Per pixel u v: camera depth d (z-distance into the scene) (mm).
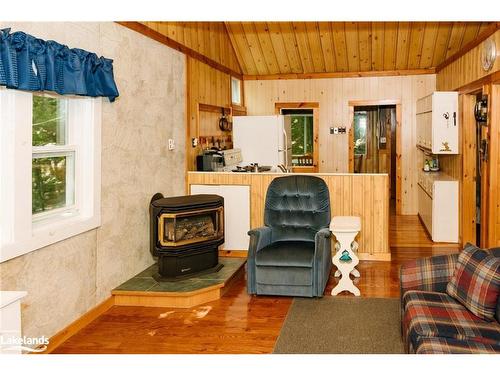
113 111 4230
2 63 2770
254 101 9102
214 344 3438
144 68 4801
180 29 5812
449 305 2910
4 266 2943
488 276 2723
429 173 7648
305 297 4469
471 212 6277
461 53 6539
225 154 6590
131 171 4590
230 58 8102
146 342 3496
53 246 3438
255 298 4465
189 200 4684
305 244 4664
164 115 5297
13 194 2994
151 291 4266
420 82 8555
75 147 3809
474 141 6227
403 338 3285
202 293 4340
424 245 6457
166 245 4520
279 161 7473
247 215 5820
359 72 8719
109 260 4242
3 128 2967
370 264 5520
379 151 11109
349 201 5633
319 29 7582
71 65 3420
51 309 3414
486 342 2447
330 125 8938
